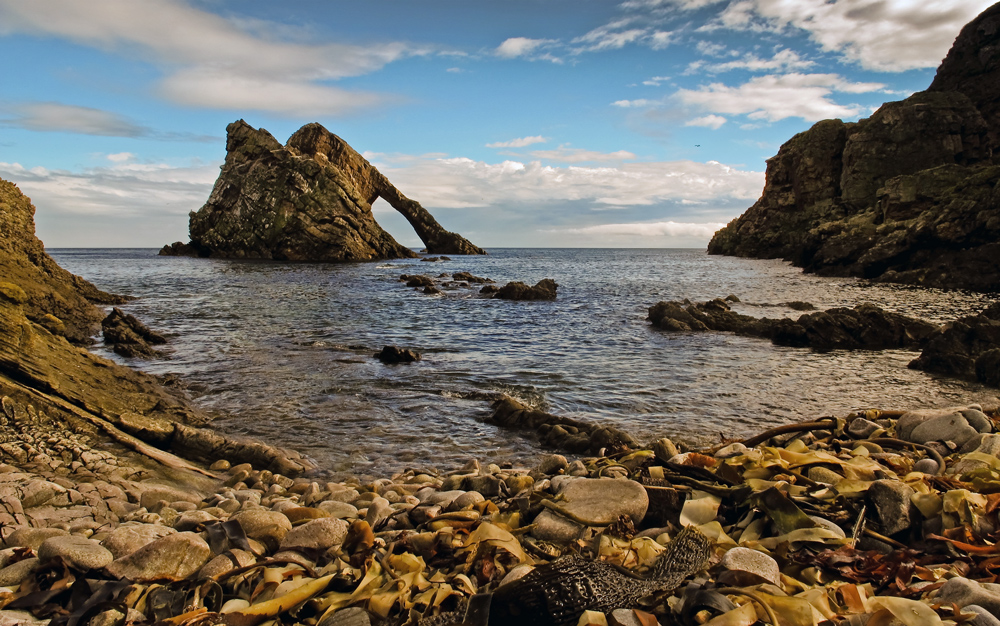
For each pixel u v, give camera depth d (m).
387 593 2.88
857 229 53.91
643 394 10.43
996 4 68.00
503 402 8.91
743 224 101.75
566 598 2.56
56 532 3.84
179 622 2.60
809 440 6.00
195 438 7.26
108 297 25.41
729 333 18.73
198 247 85.38
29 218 22.58
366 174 92.19
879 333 16.56
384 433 8.18
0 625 2.66
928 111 62.22
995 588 2.56
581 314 23.86
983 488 3.87
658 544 3.30
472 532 3.43
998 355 11.71
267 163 77.94
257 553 3.46
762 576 2.70
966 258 39.44
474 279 45.25
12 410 6.50
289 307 25.52
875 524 3.47
